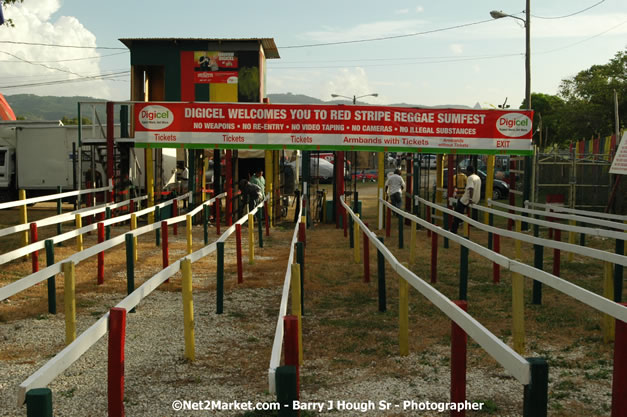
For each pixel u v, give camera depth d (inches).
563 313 308.0
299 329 233.5
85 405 192.5
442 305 171.9
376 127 692.7
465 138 694.5
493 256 257.0
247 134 690.2
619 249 335.0
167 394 202.2
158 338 268.5
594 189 813.2
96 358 238.8
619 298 297.7
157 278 223.0
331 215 807.7
